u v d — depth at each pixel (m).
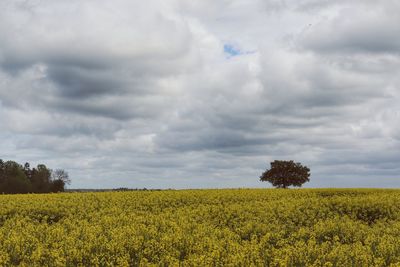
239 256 11.59
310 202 29.98
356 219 26.61
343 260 11.85
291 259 11.90
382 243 13.45
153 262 12.40
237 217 23.48
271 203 28.58
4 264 11.83
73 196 34.16
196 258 11.62
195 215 22.88
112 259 12.43
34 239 14.38
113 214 24.34
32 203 29.22
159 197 32.28
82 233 15.93
